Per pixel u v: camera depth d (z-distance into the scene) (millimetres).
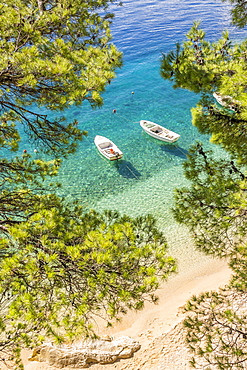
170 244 14656
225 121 7402
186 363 9688
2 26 6020
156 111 25719
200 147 7930
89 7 9320
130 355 10344
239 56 7434
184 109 25891
